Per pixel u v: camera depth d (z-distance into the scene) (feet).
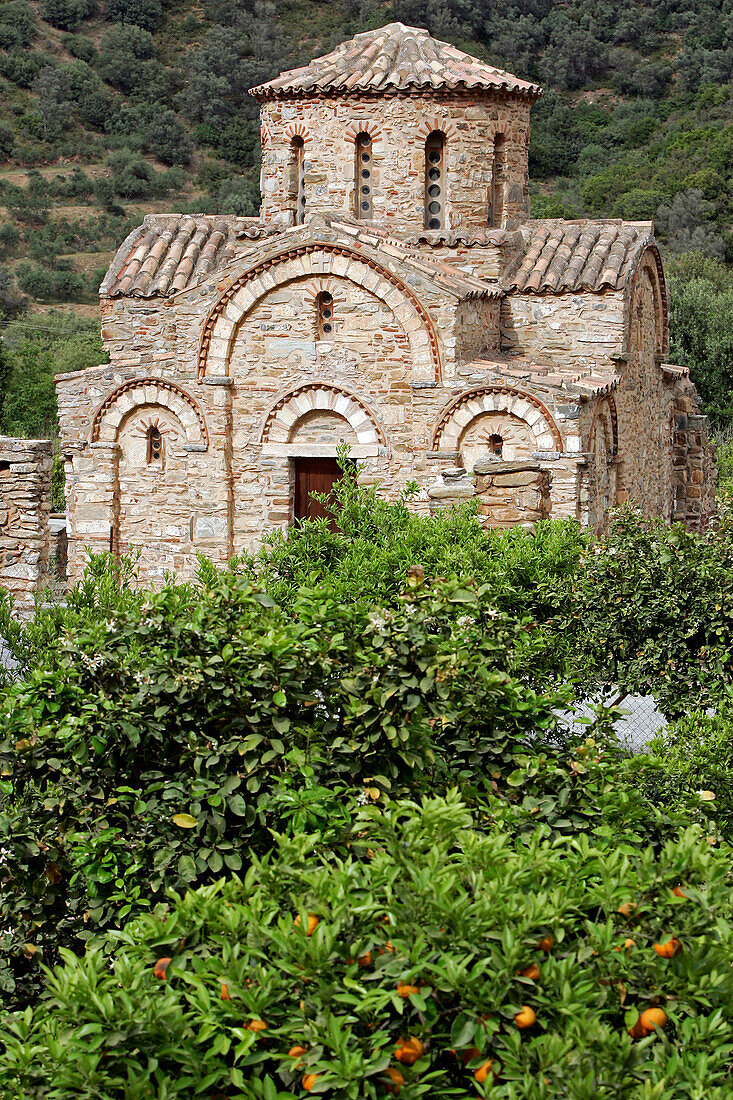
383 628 39.47
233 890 31.04
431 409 106.83
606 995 28.14
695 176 314.14
